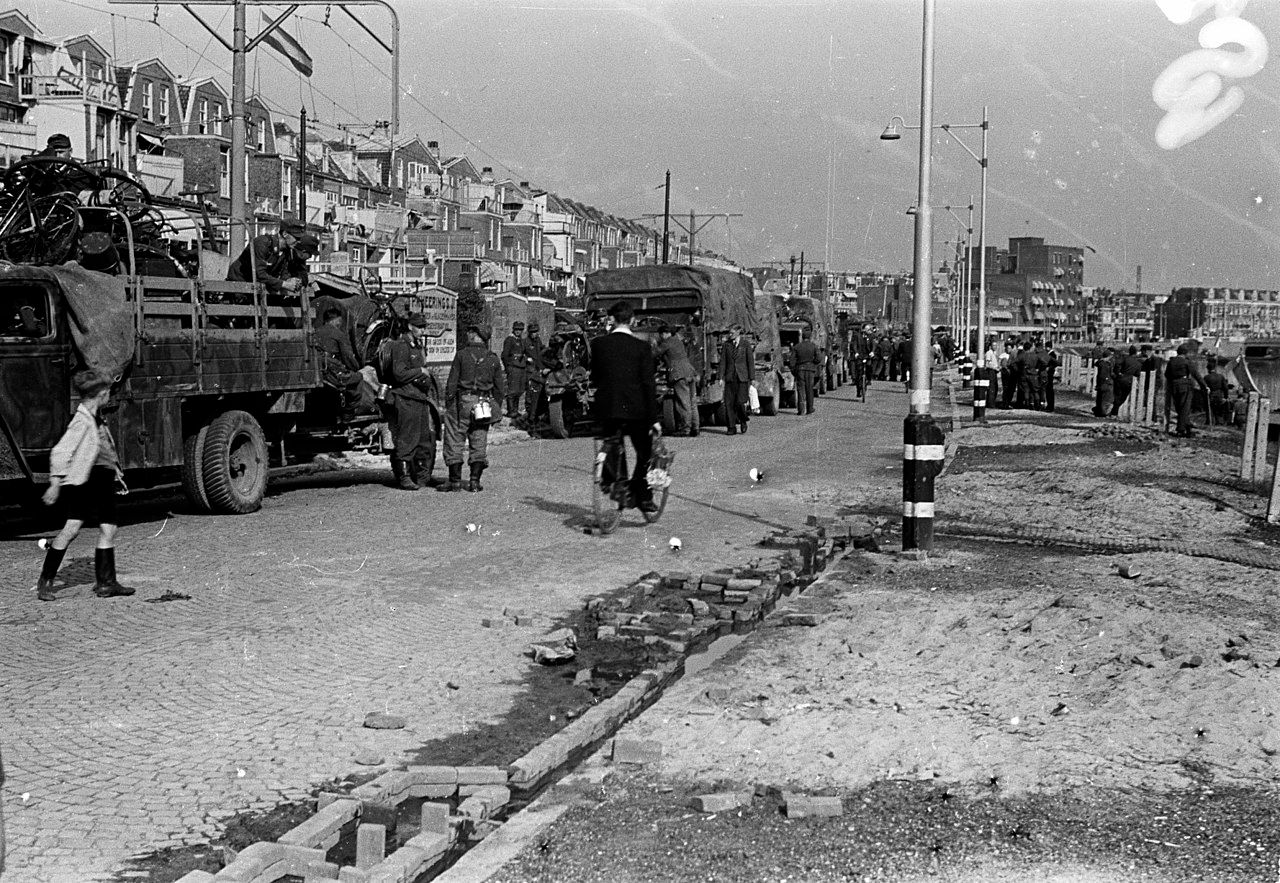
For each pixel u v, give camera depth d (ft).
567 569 35.47
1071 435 88.43
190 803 17.49
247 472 46.47
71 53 163.84
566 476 60.29
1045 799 17.19
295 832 15.72
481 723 21.66
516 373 90.48
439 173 288.10
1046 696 22.15
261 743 20.13
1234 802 17.04
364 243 220.43
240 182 75.05
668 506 49.26
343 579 33.45
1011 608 28.84
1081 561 36.70
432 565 35.78
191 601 30.40
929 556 37.60
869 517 46.78
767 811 16.92
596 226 390.21
